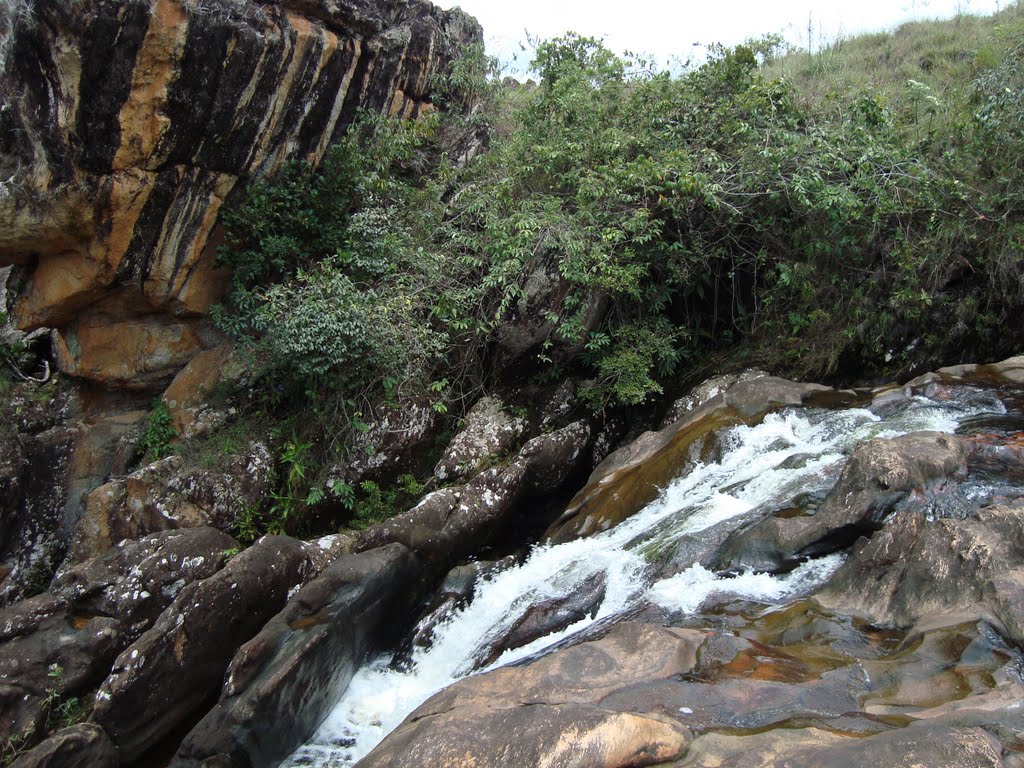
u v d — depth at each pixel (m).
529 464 10.70
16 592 10.36
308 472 10.86
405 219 12.19
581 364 11.86
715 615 6.16
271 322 10.55
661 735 4.02
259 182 11.15
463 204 12.04
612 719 4.00
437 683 7.70
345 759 7.04
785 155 10.52
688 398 10.99
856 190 10.59
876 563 5.88
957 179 10.45
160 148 9.96
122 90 9.38
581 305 11.09
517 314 11.33
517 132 12.82
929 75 15.51
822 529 6.60
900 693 4.52
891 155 10.52
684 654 5.09
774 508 7.43
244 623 8.25
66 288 10.76
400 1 12.77
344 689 7.83
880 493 6.54
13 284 11.35
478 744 4.01
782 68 17.56
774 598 6.30
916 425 8.30
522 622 7.62
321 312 10.10
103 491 10.35
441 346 10.88
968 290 10.54
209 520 10.24
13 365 11.72
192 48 9.57
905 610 5.48
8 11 8.71
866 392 9.68
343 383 10.78
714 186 10.55
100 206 10.00
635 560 7.72
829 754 3.66
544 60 13.38
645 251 11.17
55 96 9.23
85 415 11.67
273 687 6.89
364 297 10.40
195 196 10.63
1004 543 5.44
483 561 9.34
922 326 10.63
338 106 11.75
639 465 9.84
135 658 7.58
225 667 8.11
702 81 12.37
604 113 12.26
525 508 10.94
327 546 9.41
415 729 4.38
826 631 5.46
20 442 10.87
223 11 9.74
